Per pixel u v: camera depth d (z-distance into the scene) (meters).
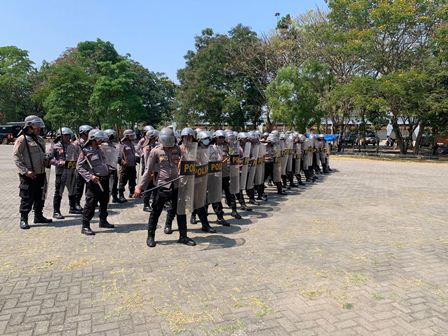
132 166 10.33
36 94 46.56
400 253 5.89
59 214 8.08
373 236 6.85
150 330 3.57
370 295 4.36
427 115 27.47
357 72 32.16
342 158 28.16
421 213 8.91
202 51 41.12
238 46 39.03
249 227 7.41
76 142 8.59
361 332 3.55
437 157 28.42
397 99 26.94
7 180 14.16
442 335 3.52
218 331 3.55
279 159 11.20
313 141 15.38
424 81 26.03
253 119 42.34
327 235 6.88
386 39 27.86
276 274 4.95
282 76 30.03
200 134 6.81
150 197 9.18
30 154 7.11
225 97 40.03
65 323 3.69
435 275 5.00
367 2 27.28
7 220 7.83
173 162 6.15
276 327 3.63
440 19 26.00
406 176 16.73
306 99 29.64
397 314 3.92
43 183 7.49
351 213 8.82
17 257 5.52
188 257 5.59
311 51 32.62
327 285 4.62
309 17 33.69
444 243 6.46
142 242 6.35
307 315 3.87
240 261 5.43
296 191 12.12
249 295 4.32
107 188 7.20
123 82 39.09
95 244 6.21
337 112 34.34
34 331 3.53
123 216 8.39
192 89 39.66
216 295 4.32
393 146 44.72
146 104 51.34
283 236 6.77
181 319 3.77
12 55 53.75
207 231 7.03
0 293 4.32
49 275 4.86
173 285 4.59
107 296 4.27
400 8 25.55
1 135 44.16
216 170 7.33
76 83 39.69
